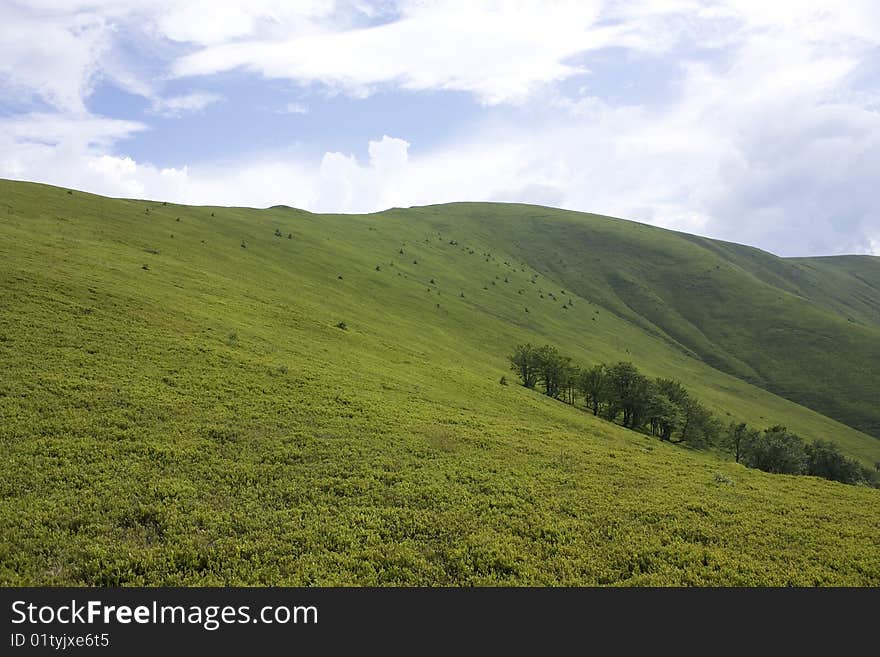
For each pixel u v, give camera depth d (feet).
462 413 128.26
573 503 71.36
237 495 64.69
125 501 59.16
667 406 307.17
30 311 120.57
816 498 84.69
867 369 643.45
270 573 49.34
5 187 320.70
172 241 305.94
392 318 355.15
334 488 69.36
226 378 110.22
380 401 118.62
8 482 60.03
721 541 62.44
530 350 334.44
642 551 57.82
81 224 273.54
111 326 124.77
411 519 62.13
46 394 84.74
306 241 524.11
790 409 583.58
